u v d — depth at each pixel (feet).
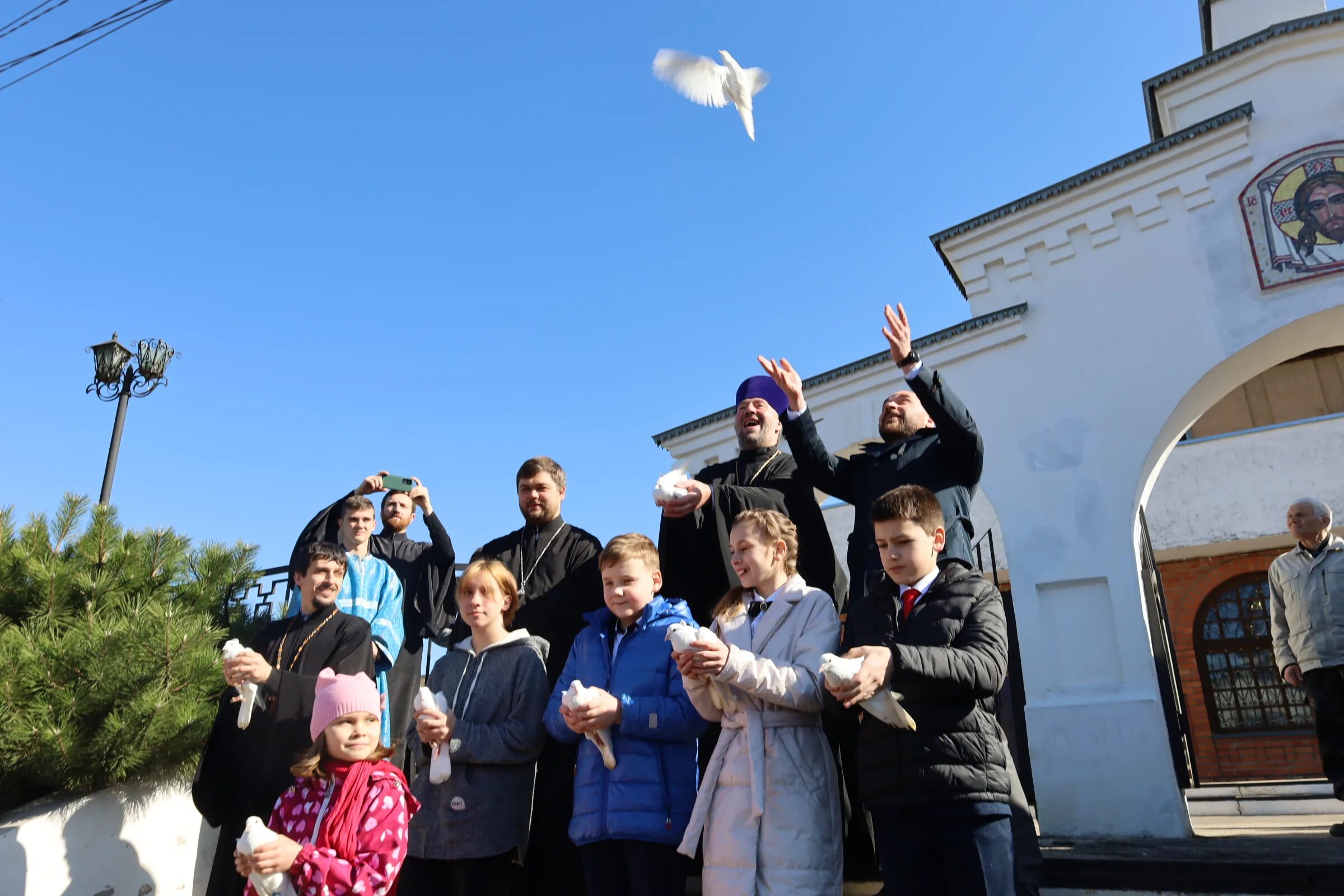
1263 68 20.99
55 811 14.98
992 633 9.30
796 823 9.32
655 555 11.97
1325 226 19.31
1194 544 39.88
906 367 12.92
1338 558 18.58
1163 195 21.25
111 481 29.04
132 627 16.37
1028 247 22.74
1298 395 41.96
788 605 10.50
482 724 11.47
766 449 15.11
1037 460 21.22
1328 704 18.16
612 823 10.07
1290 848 14.24
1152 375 20.43
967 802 8.70
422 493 18.22
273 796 12.44
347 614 14.32
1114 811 18.25
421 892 10.98
